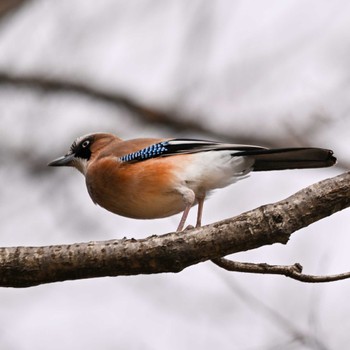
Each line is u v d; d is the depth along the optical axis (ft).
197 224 35.70
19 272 25.93
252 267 27.45
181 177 35.58
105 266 25.95
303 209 25.70
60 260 25.89
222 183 35.86
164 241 25.89
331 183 25.72
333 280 27.20
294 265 27.35
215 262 27.55
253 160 35.19
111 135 42.88
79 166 42.86
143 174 35.96
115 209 37.83
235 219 25.89
